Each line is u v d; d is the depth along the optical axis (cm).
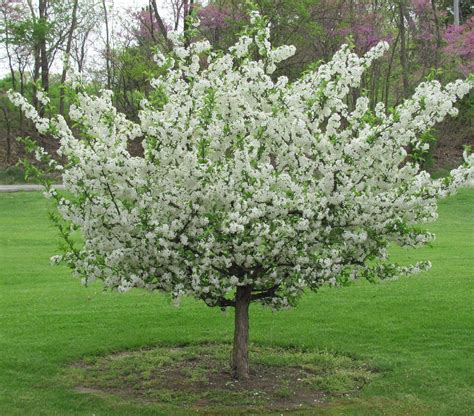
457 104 3459
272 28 2789
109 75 3400
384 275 705
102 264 672
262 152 667
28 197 2577
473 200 2494
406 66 3391
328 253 670
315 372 791
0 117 3694
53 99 3553
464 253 1565
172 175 637
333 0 3023
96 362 832
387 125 625
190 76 703
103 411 668
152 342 908
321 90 648
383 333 931
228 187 625
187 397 708
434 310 1040
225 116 664
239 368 761
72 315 1036
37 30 3347
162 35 3206
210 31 2755
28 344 886
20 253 1628
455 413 661
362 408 676
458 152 3303
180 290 658
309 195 644
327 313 1036
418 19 3441
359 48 3064
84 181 628
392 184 654
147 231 634
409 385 738
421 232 682
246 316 755
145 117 646
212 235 636
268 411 670
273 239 636
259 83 671
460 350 855
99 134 640
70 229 685
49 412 663
